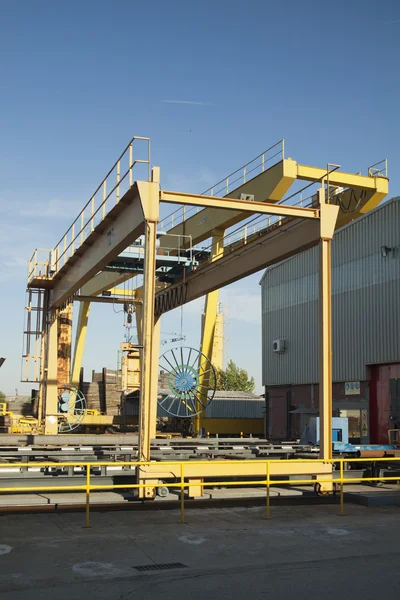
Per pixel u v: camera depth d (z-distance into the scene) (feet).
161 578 27.86
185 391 88.89
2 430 98.07
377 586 26.71
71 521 41.19
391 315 97.60
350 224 108.68
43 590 26.04
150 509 47.01
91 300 106.32
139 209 49.60
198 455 62.23
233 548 33.55
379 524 40.57
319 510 46.57
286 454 65.21
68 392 103.04
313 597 25.17
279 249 60.03
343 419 64.28
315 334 117.91
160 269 87.76
